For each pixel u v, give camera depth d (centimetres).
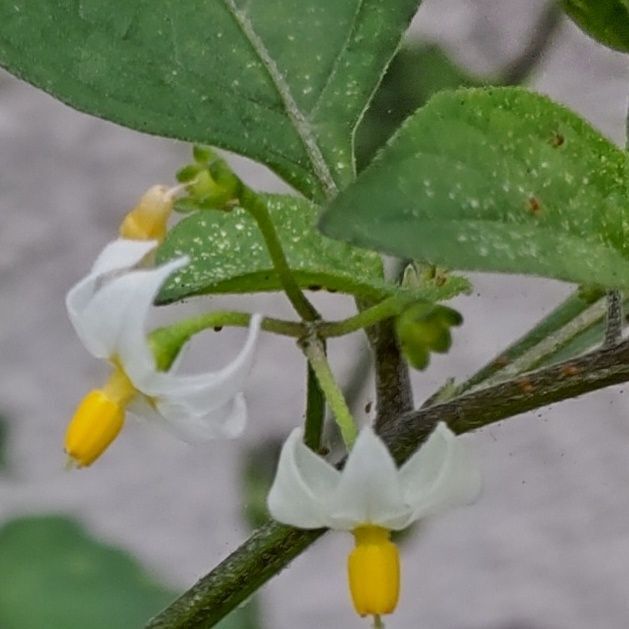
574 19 12
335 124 12
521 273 10
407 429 11
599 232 10
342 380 18
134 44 12
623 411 24
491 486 24
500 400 11
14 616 12
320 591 24
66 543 12
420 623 24
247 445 21
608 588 24
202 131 12
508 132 10
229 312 11
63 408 25
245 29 12
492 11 17
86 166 24
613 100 19
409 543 21
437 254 10
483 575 24
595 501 24
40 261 24
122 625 12
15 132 24
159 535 24
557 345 12
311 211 11
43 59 12
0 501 23
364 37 12
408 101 15
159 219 11
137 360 11
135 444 24
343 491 11
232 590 11
